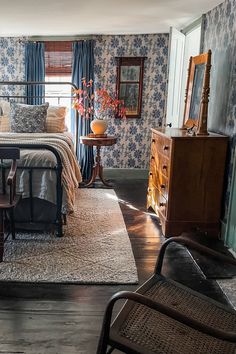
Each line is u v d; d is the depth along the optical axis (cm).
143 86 492
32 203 283
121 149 513
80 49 474
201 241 282
